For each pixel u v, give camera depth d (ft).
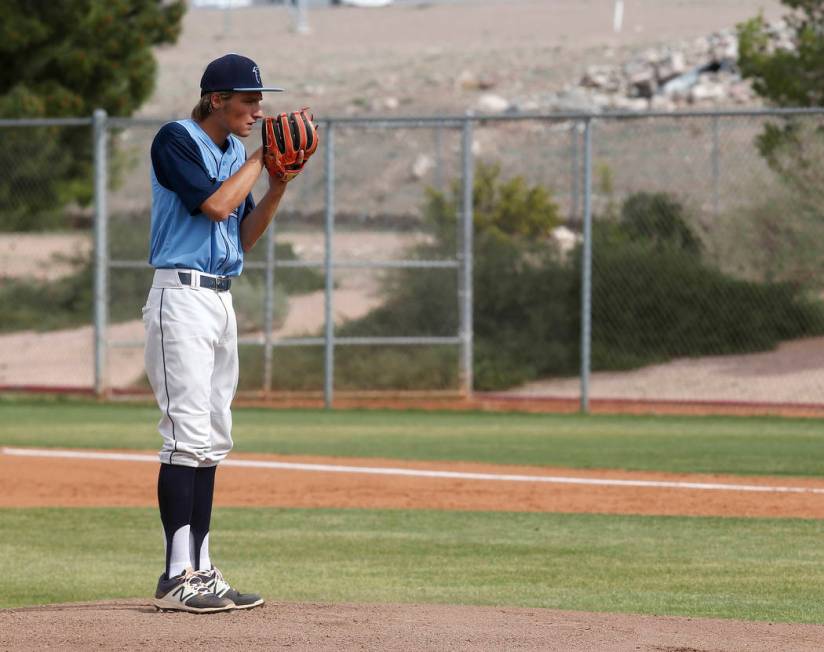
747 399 178.60
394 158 392.06
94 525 90.17
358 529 88.69
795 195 204.64
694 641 47.42
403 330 189.16
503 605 64.03
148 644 44.83
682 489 105.19
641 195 220.43
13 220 243.81
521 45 616.39
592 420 156.66
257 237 56.08
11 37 239.71
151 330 53.11
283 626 48.39
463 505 98.43
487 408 169.37
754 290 200.95
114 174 263.08
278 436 140.97
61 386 195.21
